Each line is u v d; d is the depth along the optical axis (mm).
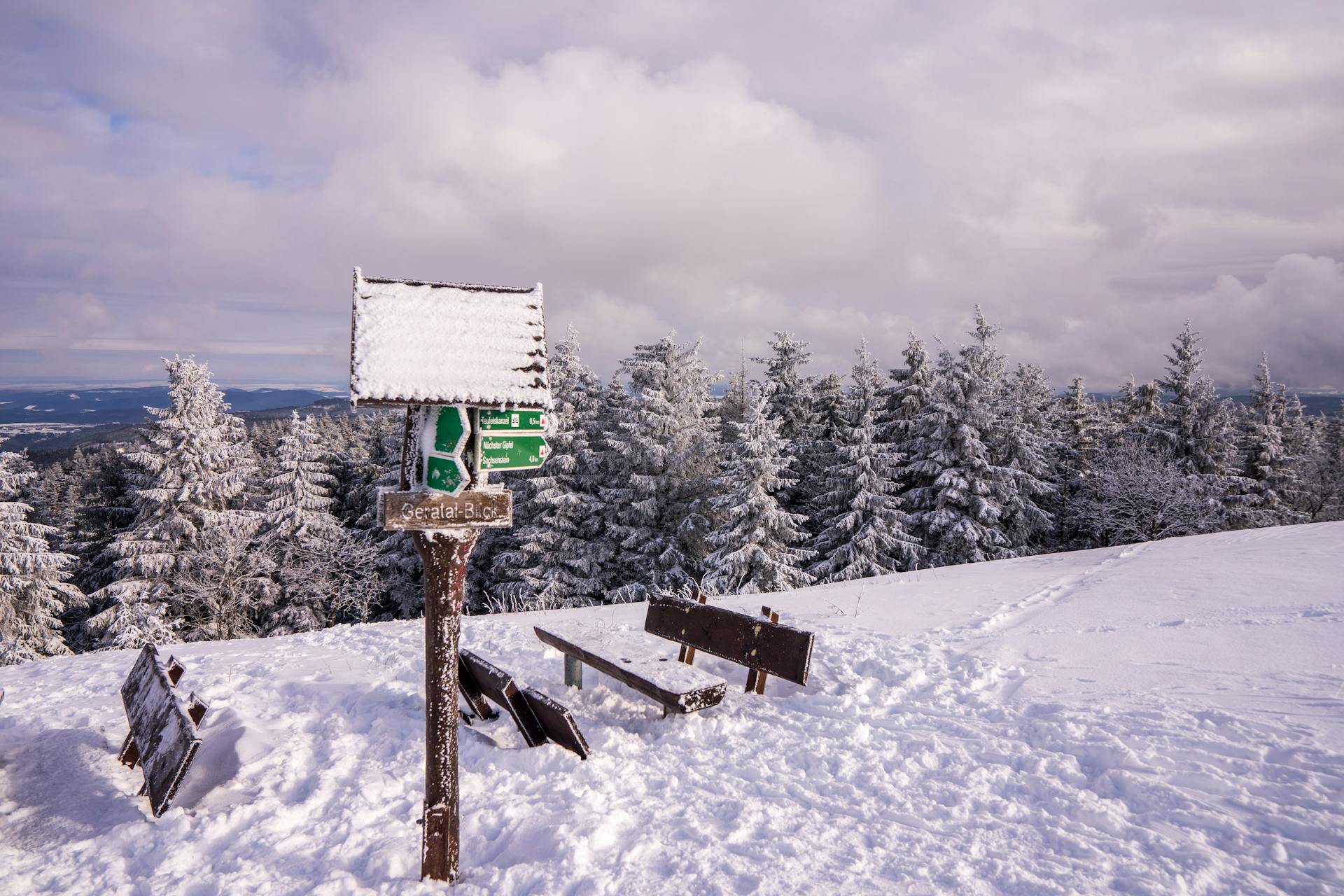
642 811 3982
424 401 3316
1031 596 8898
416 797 4414
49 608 25406
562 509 24500
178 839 3955
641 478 24281
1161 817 3551
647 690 5270
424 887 3395
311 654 8445
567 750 4832
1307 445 47594
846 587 11398
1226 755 4008
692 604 6641
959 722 4984
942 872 3240
